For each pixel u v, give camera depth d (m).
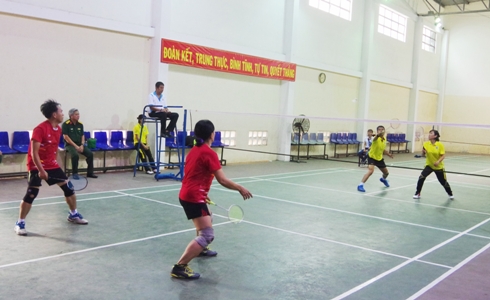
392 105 23.83
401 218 7.83
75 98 11.03
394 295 4.29
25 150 9.91
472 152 26.84
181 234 6.07
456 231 7.05
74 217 6.34
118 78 11.85
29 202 5.73
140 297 3.99
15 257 4.90
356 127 21.47
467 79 26.91
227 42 14.63
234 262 5.09
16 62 9.96
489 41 26.00
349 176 13.33
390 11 22.67
